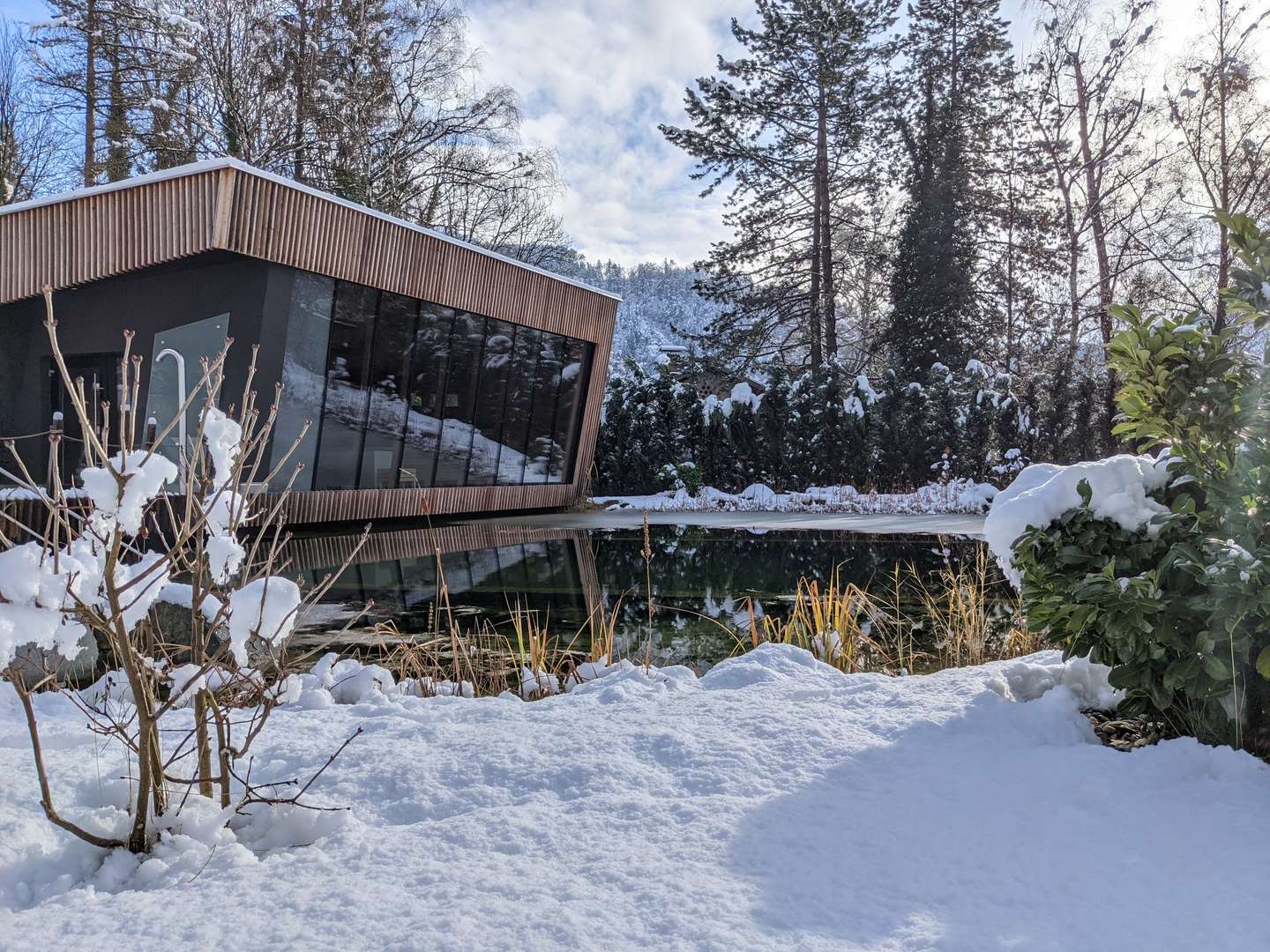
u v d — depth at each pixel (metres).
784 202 30.16
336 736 3.07
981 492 18.44
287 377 12.89
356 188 22.30
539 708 3.45
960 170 28.92
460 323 15.66
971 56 29.89
